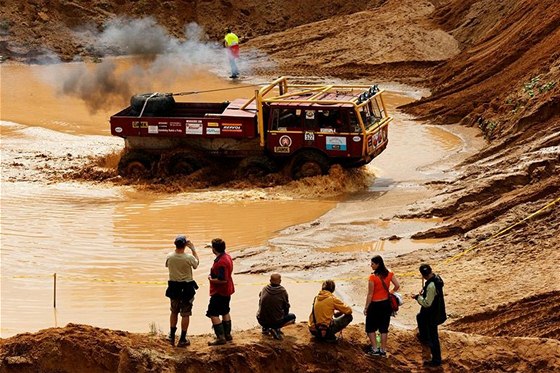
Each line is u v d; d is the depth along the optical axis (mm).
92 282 25953
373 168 37781
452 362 18344
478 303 22797
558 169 30406
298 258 27547
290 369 17625
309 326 18094
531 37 48719
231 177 36562
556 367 18172
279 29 72000
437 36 61250
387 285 17906
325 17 72250
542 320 21422
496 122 41875
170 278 17812
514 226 27094
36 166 39094
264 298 17891
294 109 35031
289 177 35625
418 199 33406
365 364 17922
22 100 53031
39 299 24578
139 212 32844
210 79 60312
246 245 29266
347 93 36625
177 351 17453
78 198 34625
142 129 36156
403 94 54406
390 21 64938
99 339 17031
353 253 27703
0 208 33188
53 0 68438
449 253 26656
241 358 17312
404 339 18891
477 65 51062
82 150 41938
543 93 39625
